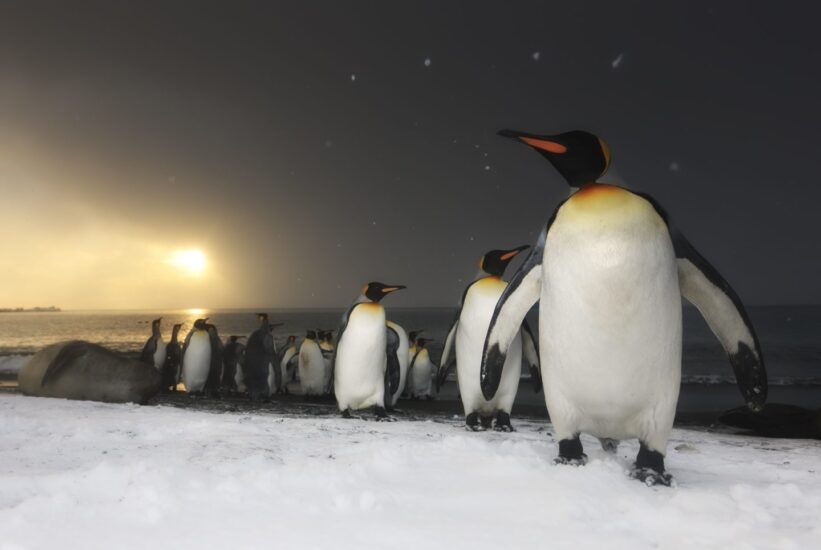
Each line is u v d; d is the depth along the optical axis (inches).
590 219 164.6
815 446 311.7
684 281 181.0
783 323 4109.3
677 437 349.1
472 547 113.0
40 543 112.8
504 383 298.7
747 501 148.5
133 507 134.2
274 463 179.9
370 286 381.4
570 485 152.8
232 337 815.1
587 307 163.8
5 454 200.4
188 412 368.8
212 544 112.0
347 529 121.0
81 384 491.2
